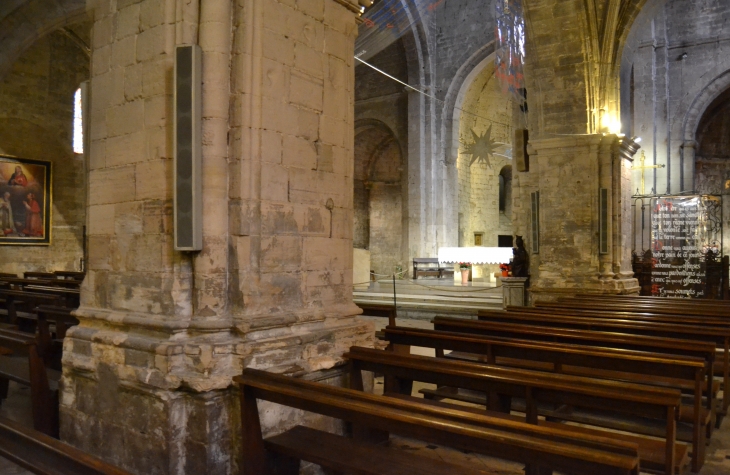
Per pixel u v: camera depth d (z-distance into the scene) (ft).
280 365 15.98
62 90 70.74
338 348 17.85
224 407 14.92
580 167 41.57
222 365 15.10
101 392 16.72
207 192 15.66
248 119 15.97
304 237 17.60
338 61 18.94
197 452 14.62
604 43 40.93
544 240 42.86
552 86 42.22
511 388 14.52
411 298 52.90
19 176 66.64
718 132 86.89
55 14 53.26
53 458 9.51
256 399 14.48
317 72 18.11
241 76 15.97
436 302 51.70
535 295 42.86
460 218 81.15
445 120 78.28
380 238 90.99
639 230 73.05
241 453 14.61
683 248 52.60
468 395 20.65
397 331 21.04
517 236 46.42
